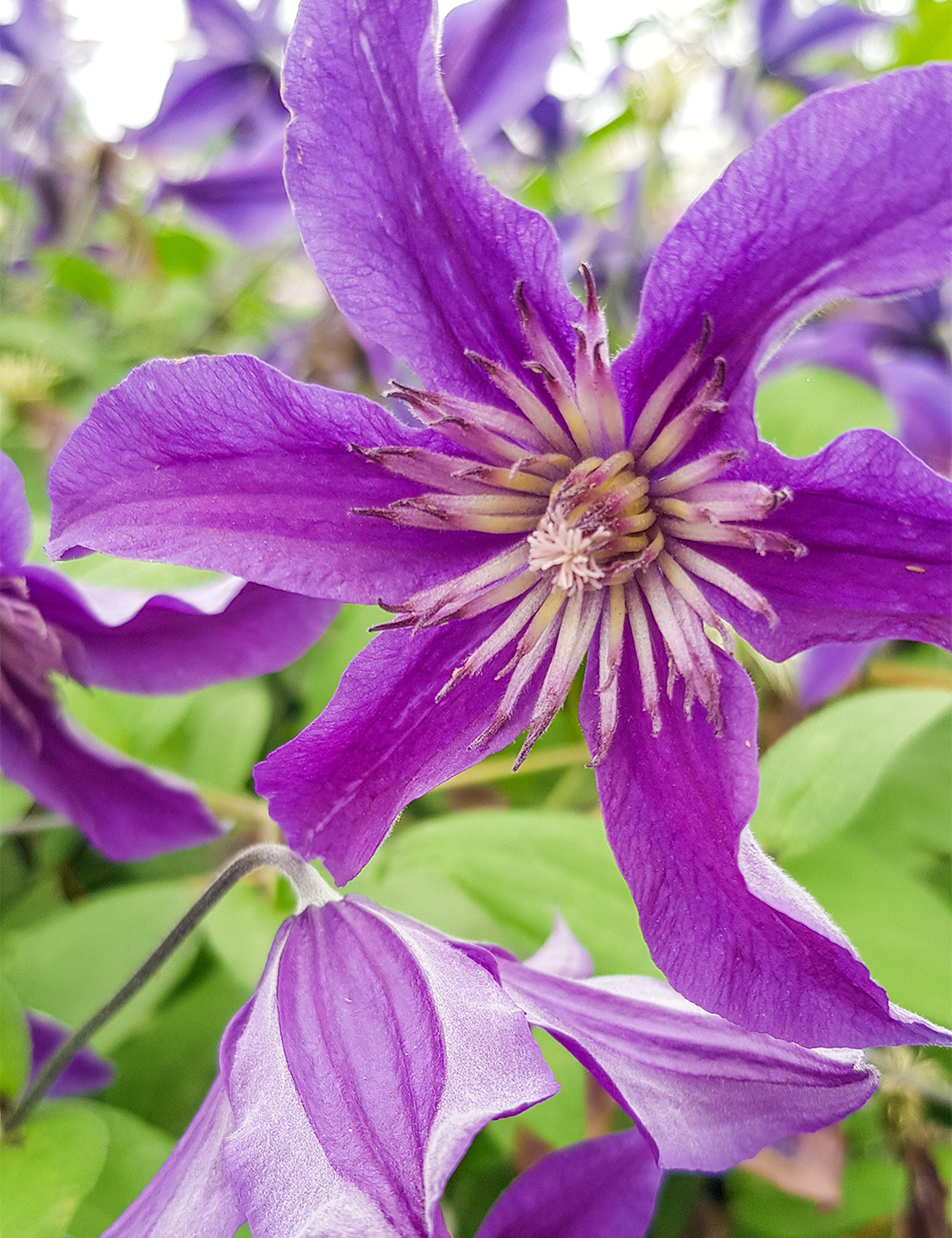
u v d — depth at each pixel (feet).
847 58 0.85
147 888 0.46
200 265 0.85
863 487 0.23
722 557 0.26
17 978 0.43
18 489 0.32
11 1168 0.34
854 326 0.65
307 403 0.24
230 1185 0.25
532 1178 0.32
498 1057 0.24
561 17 0.42
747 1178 0.44
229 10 0.76
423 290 0.24
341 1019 0.26
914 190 0.21
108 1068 0.43
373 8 0.23
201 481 0.25
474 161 0.23
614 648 0.26
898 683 0.55
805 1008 0.23
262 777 0.24
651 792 0.26
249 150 0.68
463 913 0.41
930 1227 0.41
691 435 0.25
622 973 0.39
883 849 0.51
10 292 0.88
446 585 0.25
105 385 0.77
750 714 0.24
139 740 0.50
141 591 0.35
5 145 0.93
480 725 0.27
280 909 0.43
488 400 0.26
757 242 0.22
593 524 0.25
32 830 0.53
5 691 0.38
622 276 0.65
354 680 0.25
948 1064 0.43
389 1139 0.24
